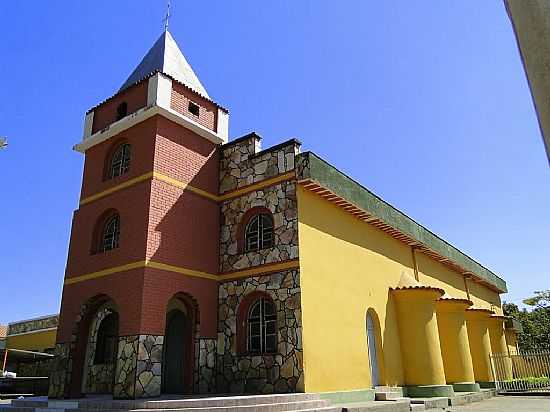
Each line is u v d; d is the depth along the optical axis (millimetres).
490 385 21922
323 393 12688
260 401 11016
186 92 16641
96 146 17078
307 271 13773
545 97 1716
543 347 39812
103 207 15672
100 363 15422
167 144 15273
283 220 14406
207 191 16250
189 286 14508
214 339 14828
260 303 14492
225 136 17625
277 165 15133
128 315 13219
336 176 15422
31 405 13023
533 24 1779
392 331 17312
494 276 32000
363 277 16500
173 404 10492
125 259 14055
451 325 19766
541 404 16141
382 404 12727
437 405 15164
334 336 14086
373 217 17234
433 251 22078
